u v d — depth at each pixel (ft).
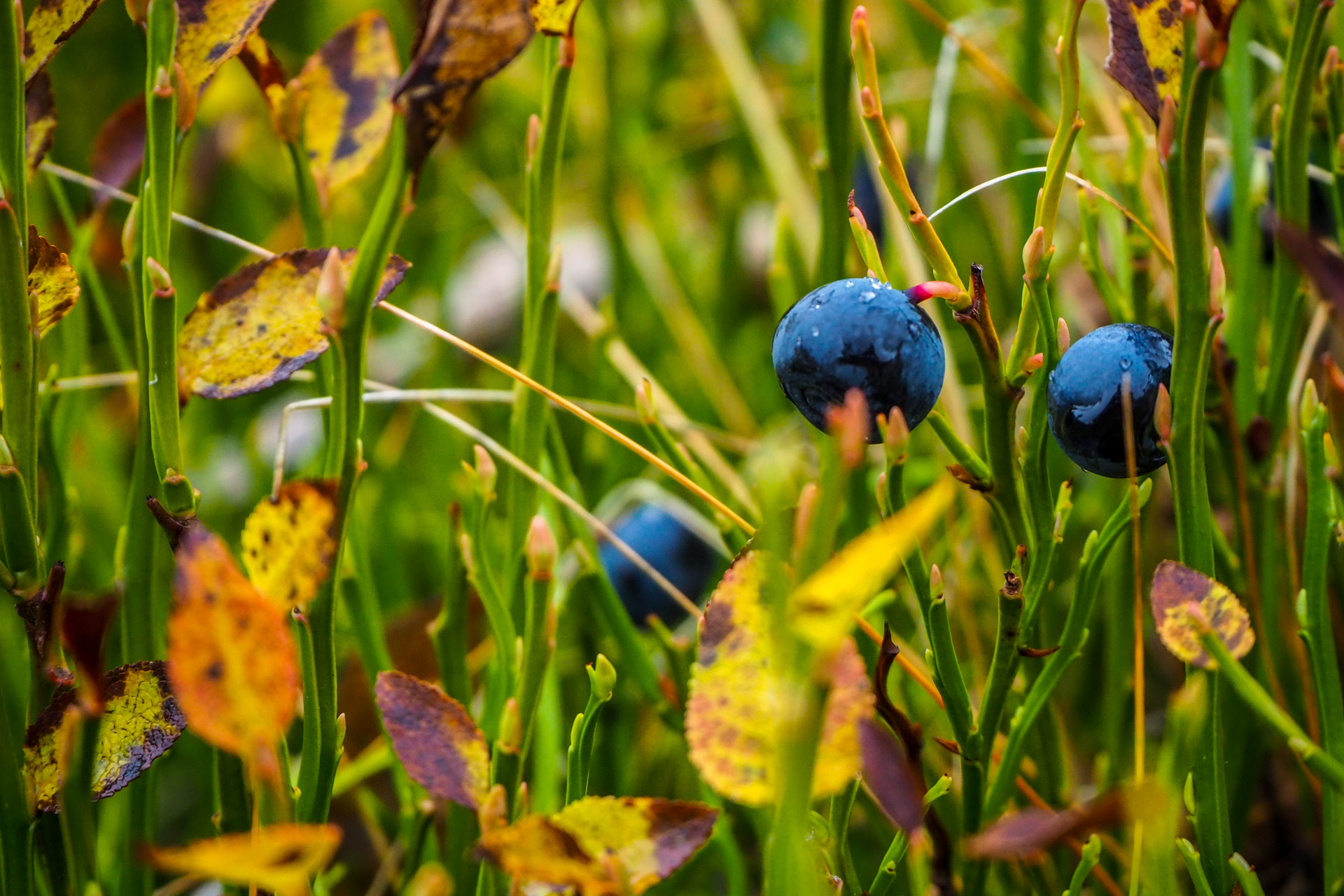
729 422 0.91
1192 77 0.50
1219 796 0.53
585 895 0.47
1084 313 0.79
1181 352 0.51
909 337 0.49
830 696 0.45
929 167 0.78
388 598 0.83
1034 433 0.53
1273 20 0.64
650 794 0.71
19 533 0.51
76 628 0.47
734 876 0.61
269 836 0.44
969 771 0.53
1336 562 0.61
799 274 0.79
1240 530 0.60
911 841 0.46
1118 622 0.62
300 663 0.51
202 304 0.52
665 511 0.67
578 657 0.72
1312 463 0.54
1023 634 0.54
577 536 0.62
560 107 0.57
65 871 0.51
